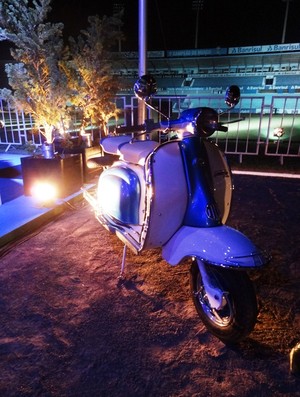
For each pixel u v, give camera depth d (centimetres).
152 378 207
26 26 479
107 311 271
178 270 335
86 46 580
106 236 406
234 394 195
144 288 304
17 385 202
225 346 233
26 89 496
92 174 643
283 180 671
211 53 2853
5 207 465
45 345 234
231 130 1502
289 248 380
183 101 2069
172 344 236
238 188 620
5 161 643
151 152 253
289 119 1902
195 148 251
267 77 2845
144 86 267
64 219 456
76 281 314
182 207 257
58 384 203
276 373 210
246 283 218
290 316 266
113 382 204
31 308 274
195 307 258
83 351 229
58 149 576
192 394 196
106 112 636
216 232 226
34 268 334
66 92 511
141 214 285
